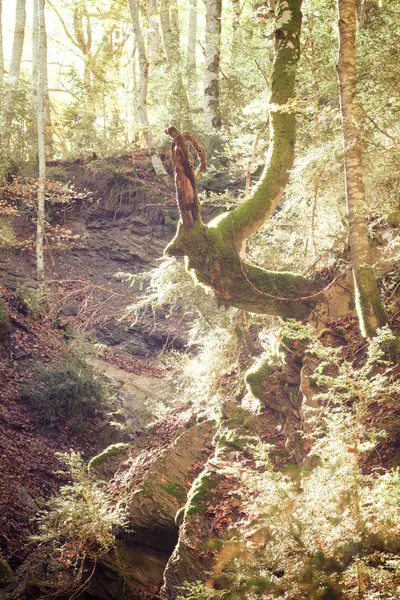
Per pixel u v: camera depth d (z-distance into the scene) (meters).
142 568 7.42
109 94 25.00
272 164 8.46
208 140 19.61
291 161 8.53
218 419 8.48
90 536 7.33
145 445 9.58
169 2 22.42
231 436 7.75
